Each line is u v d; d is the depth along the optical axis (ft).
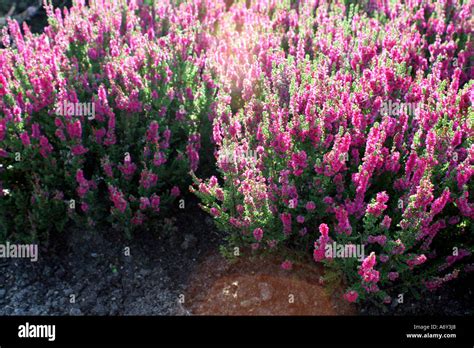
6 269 11.28
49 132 12.01
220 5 18.07
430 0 17.99
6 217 11.73
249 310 10.24
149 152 11.75
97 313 10.55
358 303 10.17
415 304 10.25
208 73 13.43
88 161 12.43
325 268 10.58
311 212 10.02
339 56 14.12
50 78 11.58
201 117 13.37
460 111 10.93
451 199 9.92
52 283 11.10
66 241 11.80
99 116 11.67
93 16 15.93
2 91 11.19
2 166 11.73
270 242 10.12
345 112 10.94
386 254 9.95
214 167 13.44
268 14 18.88
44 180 11.57
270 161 10.68
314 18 18.24
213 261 11.37
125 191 11.89
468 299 10.37
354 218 10.18
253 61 13.85
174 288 10.94
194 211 12.70
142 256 11.62
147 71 13.17
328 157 9.50
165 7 17.54
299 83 12.71
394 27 16.12
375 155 9.31
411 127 11.39
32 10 21.17
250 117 11.51
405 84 11.71
